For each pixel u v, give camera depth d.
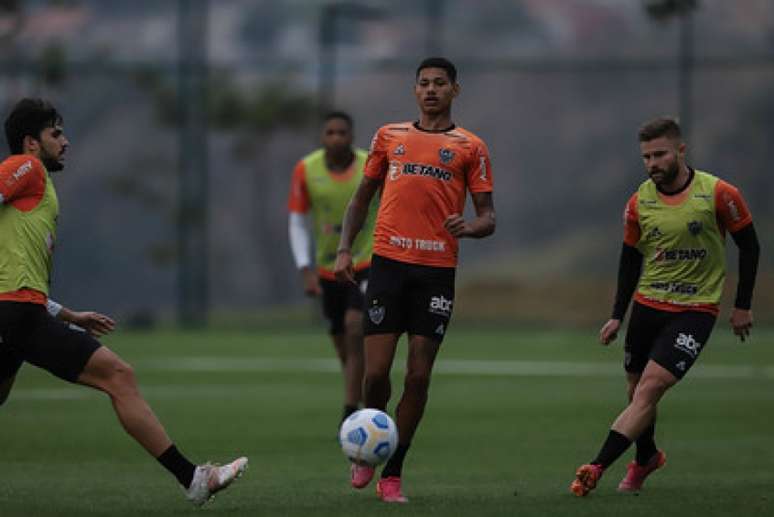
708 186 28.05
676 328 27.95
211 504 26.86
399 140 28.00
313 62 108.94
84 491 29.12
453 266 27.70
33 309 24.48
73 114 172.25
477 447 37.94
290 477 31.47
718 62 97.88
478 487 29.75
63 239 164.12
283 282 170.25
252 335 93.94
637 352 29.14
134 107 172.62
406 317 27.73
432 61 27.97
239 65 115.31
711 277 28.17
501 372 65.06
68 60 109.50
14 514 25.58
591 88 165.12
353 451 25.59
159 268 162.12
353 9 105.19
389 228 27.69
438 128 28.03
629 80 163.75
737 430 42.16
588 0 173.50
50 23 145.62
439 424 43.94
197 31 107.25
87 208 165.25
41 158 25.47
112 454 36.31
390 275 27.55
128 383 24.78
